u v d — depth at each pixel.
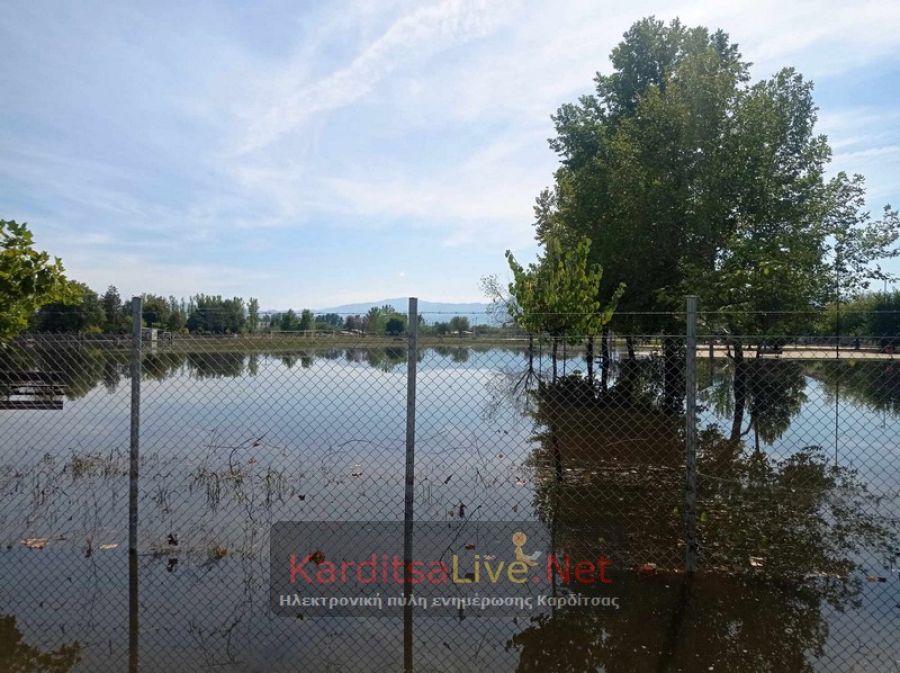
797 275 12.77
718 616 3.78
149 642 3.43
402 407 12.12
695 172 15.05
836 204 17.09
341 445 8.85
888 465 7.84
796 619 3.74
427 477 6.89
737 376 9.65
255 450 8.53
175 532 5.11
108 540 4.90
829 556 4.68
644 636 3.56
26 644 3.39
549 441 9.12
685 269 14.38
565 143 20.88
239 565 4.48
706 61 15.07
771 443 9.52
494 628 3.65
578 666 3.26
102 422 10.66
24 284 4.80
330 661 3.29
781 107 15.50
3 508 5.71
